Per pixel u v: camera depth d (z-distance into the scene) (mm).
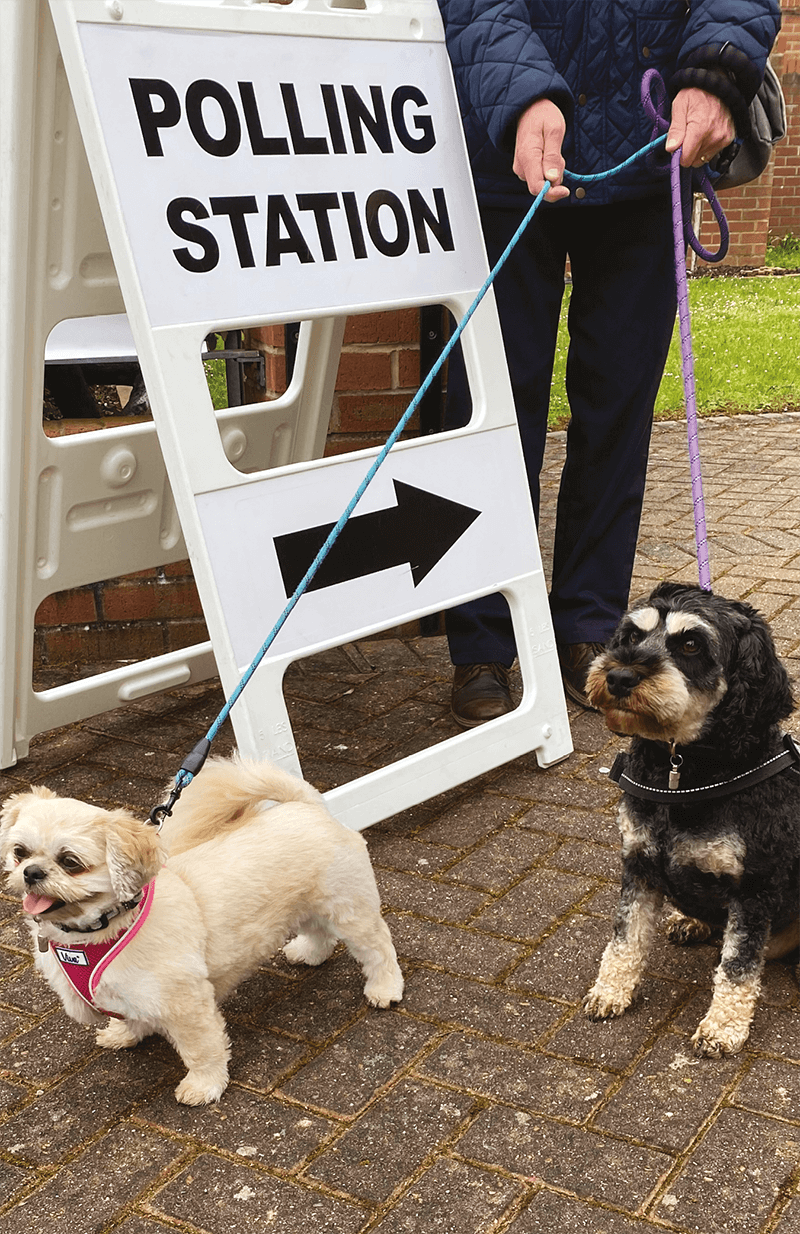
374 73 3371
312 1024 2713
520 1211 2146
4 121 3105
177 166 2918
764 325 11695
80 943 2293
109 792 3795
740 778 2488
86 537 3787
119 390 6148
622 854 2727
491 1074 2514
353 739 4125
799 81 15297
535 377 4078
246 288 3053
